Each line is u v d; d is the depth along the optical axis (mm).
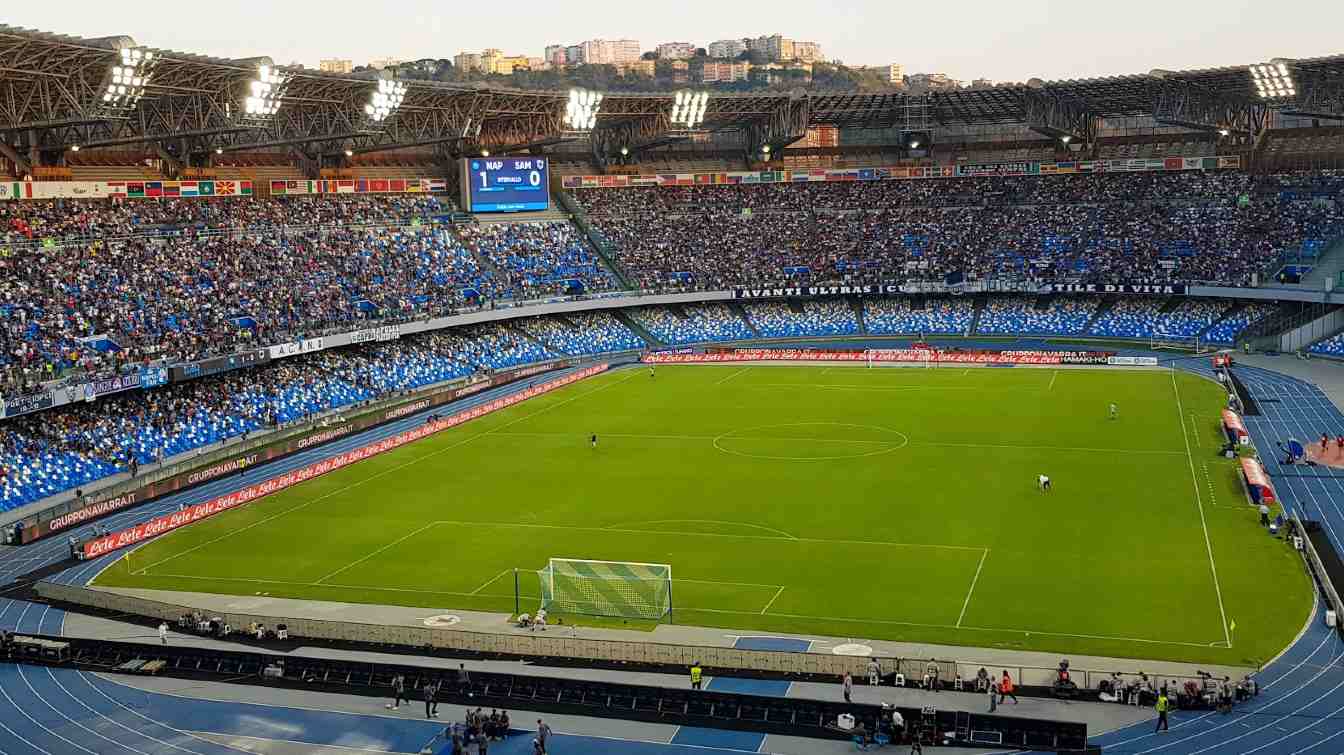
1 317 104062
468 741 46750
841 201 183625
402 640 57469
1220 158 169125
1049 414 110938
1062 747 44969
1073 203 174875
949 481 86688
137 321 112625
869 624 58594
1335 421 103250
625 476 91625
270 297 127625
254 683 54062
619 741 47469
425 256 151250
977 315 167125
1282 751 43969
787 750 46281
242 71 116125
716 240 175750
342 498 87500
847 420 111375
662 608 61000
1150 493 81062
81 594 65062
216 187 138625
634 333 163250
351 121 141125
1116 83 159000
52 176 128500
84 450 95000
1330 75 146250
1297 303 146500
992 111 180875
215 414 108500
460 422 116375
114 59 103375
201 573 70500
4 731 49562
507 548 73500
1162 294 154000
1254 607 58969
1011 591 62656
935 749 45750
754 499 83375
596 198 178750
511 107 157000
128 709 51531
